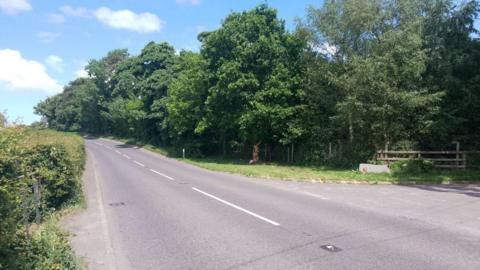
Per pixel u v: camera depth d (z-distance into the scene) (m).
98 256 7.11
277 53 29.53
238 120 30.41
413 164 21.14
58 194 11.16
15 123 6.82
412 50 22.44
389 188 16.31
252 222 9.62
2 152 5.58
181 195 14.24
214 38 32.69
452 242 7.71
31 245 5.96
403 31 22.73
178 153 42.56
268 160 33.75
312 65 27.75
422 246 7.43
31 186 8.80
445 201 12.80
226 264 6.54
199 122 35.16
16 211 5.35
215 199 13.26
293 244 7.63
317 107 28.44
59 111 105.19
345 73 25.08
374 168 21.30
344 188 16.34
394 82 22.22
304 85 28.44
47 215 10.04
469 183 17.75
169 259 6.89
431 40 24.05
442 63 22.77
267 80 29.66
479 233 8.43
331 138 27.67
